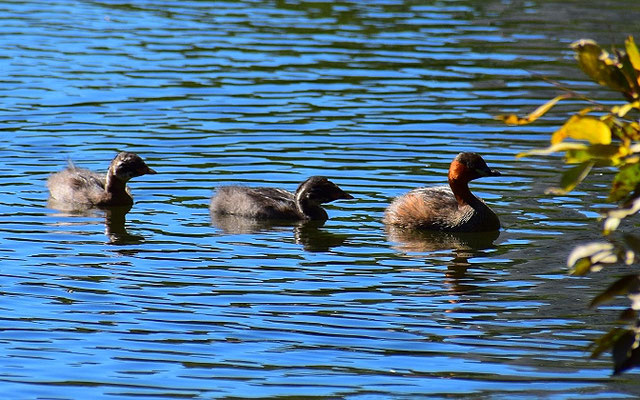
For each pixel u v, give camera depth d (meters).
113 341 11.04
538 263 13.77
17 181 17.39
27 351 10.74
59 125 20.20
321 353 10.77
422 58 25.70
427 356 10.71
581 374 10.27
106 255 14.01
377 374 10.27
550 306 12.12
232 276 13.20
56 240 14.65
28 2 32.03
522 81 23.81
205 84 23.23
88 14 30.34
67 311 11.88
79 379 10.10
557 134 6.41
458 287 12.81
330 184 16.25
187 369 10.37
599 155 6.14
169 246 14.52
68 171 17.34
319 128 20.20
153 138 19.62
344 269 13.58
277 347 10.92
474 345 10.98
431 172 17.86
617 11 30.89
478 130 20.20
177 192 17.16
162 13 30.64
